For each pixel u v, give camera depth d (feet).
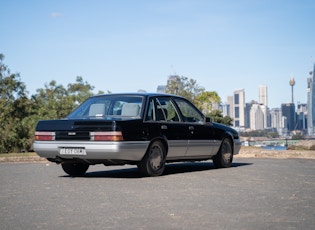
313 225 14.93
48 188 23.79
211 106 196.24
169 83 195.00
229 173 30.42
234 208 17.88
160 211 17.37
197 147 32.94
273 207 18.07
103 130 27.61
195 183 25.26
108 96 31.73
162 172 30.04
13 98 175.63
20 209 18.03
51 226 15.02
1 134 151.43
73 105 175.01
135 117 29.40
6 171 34.09
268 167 34.99
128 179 27.55
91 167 37.99
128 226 14.92
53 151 29.12
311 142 84.99
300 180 26.48
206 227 14.70
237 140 37.22
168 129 30.63
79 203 19.21
